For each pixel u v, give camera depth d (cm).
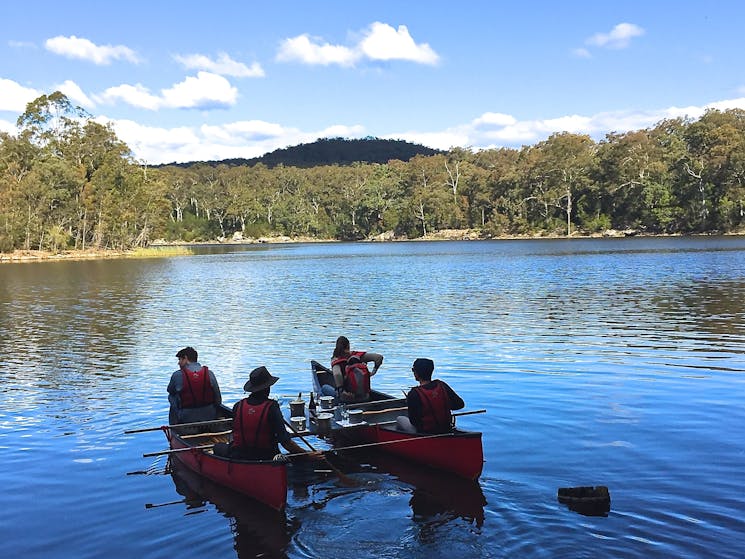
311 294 3012
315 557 574
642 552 551
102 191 9750
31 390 1222
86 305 2742
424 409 794
